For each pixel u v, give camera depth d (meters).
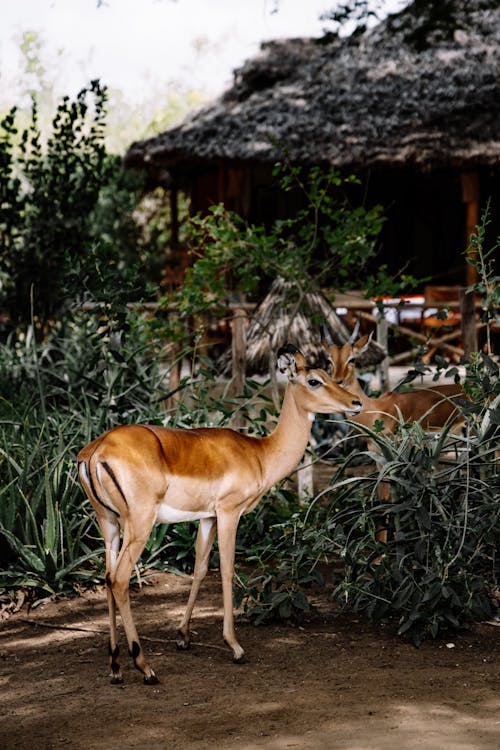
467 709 4.03
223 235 8.34
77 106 10.28
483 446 5.44
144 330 9.09
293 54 18.61
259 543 6.45
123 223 18.91
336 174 8.62
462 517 5.12
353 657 4.75
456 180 18.53
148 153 17.50
